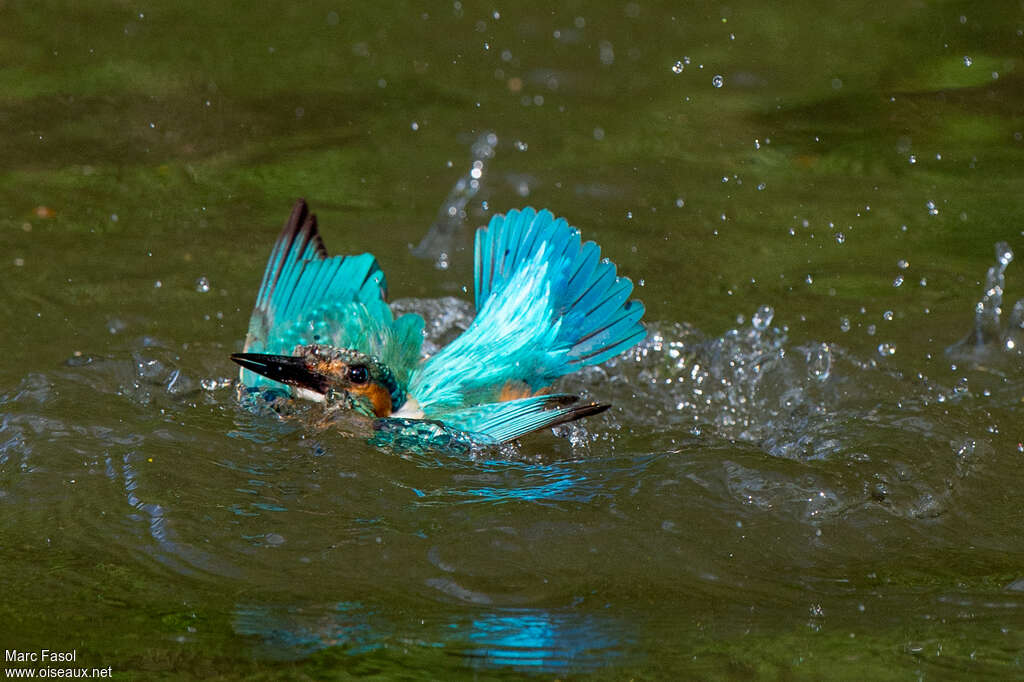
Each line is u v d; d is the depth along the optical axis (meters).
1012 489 9.44
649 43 20.06
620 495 8.97
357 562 8.06
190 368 10.95
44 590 7.65
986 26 20.41
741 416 11.15
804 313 12.46
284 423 9.89
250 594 7.69
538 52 19.69
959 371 11.41
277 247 10.80
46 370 10.74
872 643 7.25
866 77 18.72
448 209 14.63
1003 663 7.03
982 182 15.47
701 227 14.34
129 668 6.84
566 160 16.03
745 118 17.44
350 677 6.81
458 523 8.54
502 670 6.93
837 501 9.00
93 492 8.78
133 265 13.14
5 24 20.22
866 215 14.66
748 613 7.64
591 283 10.31
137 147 16.17
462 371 10.14
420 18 21.08
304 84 18.39
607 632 7.37
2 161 15.61
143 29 20.33
